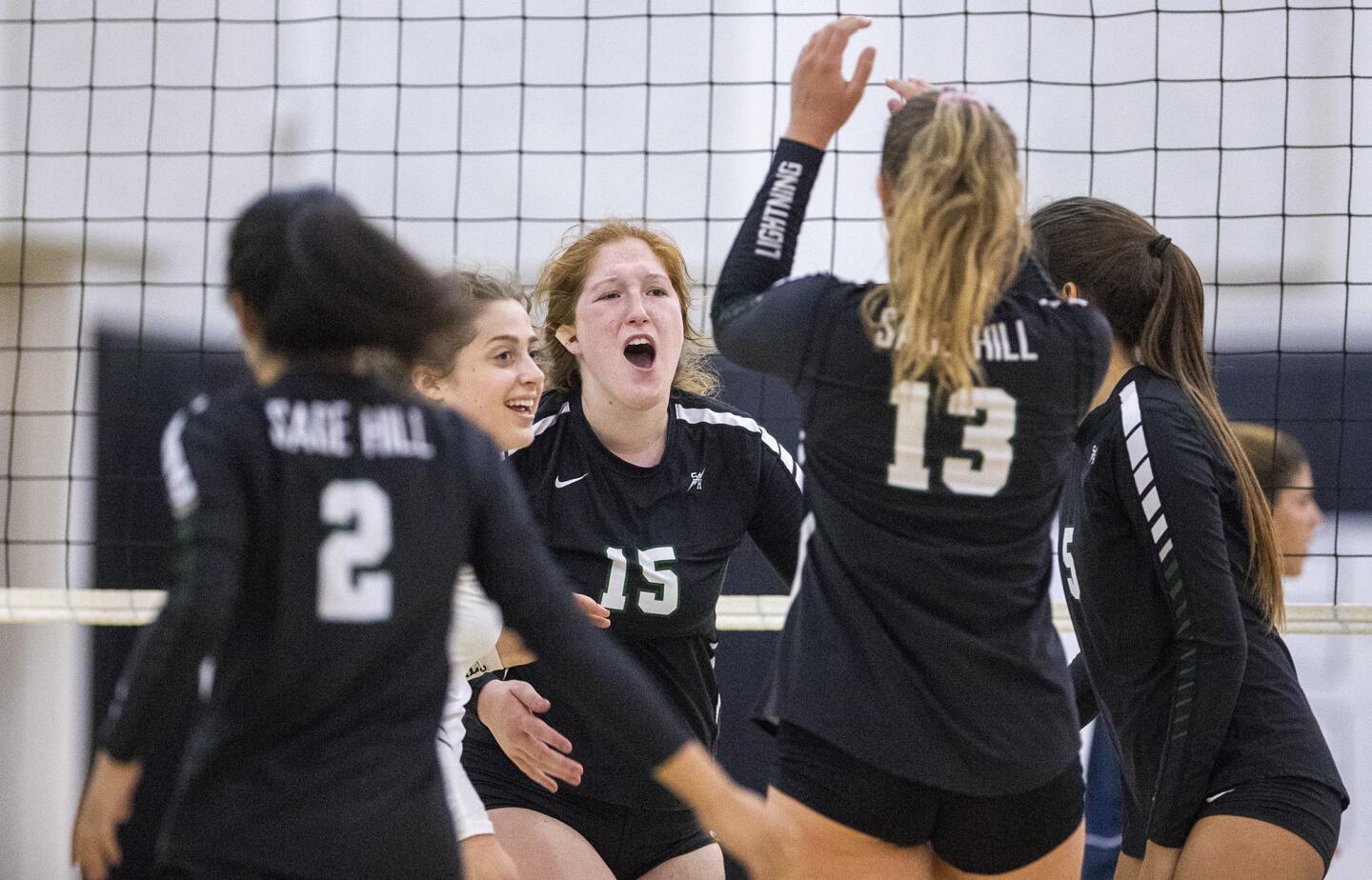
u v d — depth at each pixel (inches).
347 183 811.4
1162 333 317.7
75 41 816.9
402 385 226.1
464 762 360.2
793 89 283.7
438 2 805.2
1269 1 750.5
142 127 815.7
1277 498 468.8
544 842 339.6
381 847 199.0
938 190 243.4
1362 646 559.8
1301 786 302.0
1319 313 740.7
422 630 209.3
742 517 358.0
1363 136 755.4
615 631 344.8
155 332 670.5
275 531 200.1
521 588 213.6
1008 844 263.6
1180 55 753.6
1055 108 753.6
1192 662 297.4
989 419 251.1
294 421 204.8
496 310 353.7
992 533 253.8
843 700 254.5
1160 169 757.3
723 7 789.2
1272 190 755.4
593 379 352.8
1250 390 599.2
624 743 209.3
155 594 492.7
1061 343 256.5
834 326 253.3
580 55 802.2
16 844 608.7
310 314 207.6
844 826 259.3
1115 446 307.6
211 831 197.5
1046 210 334.0
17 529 677.9
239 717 200.2
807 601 265.7
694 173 794.8
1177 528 295.1
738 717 529.3
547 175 803.4
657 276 354.9
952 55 745.0
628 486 349.4
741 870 503.2
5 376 699.4
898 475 251.9
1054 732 258.4
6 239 797.9
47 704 615.2
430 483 210.8
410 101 808.9
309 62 814.5
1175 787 300.0
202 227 804.6
